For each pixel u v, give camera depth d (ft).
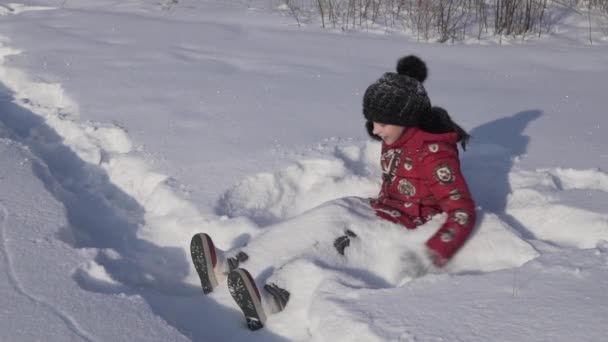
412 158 11.30
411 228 11.30
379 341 8.74
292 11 27.45
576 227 11.72
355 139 15.38
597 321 8.68
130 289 10.69
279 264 10.71
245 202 13.39
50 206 12.55
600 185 13.56
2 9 28.32
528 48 23.20
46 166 14.44
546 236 11.95
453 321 8.97
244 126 16.33
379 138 12.26
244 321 10.39
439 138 11.21
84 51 22.33
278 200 13.70
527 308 9.07
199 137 15.75
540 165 14.37
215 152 14.90
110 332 9.14
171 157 14.76
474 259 11.05
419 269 10.92
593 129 16.19
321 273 10.32
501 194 13.57
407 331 8.84
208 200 13.03
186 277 11.78
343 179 13.71
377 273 10.96
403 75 11.23
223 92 18.65
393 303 9.45
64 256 10.94
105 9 28.71
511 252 10.97
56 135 16.83
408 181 11.43
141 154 14.96
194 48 22.79
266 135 15.75
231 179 13.69
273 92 18.66
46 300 9.75
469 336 8.67
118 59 21.47
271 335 9.95
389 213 11.44
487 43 24.57
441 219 11.34
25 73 20.12
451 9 27.17
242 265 10.87
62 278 10.33
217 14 27.32
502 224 11.31
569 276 9.73
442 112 11.42
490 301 9.30
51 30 24.84
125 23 25.88
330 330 9.14
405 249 11.07
